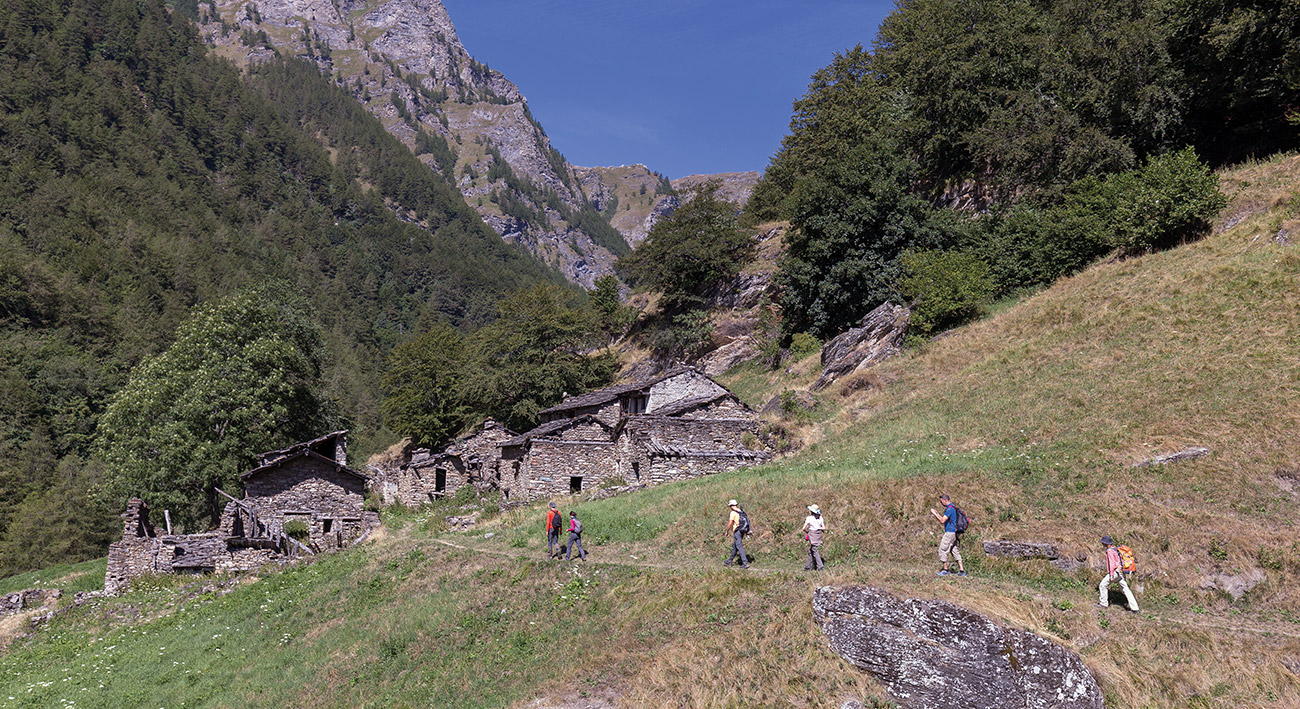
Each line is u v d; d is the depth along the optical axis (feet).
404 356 278.67
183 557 123.03
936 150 214.07
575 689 65.87
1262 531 69.51
